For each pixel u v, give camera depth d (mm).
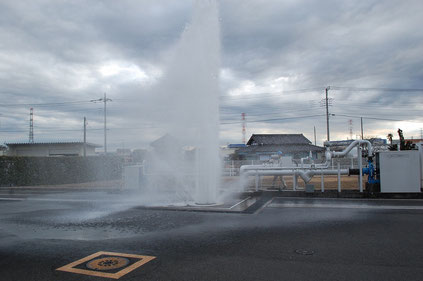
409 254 4988
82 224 7809
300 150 39656
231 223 7582
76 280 4152
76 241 6160
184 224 7562
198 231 6812
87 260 4961
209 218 8266
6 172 21156
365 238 5996
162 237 6348
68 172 22844
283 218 8094
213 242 5891
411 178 11320
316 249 5328
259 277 4109
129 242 6004
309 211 9078
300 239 5988
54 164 22250
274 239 6027
